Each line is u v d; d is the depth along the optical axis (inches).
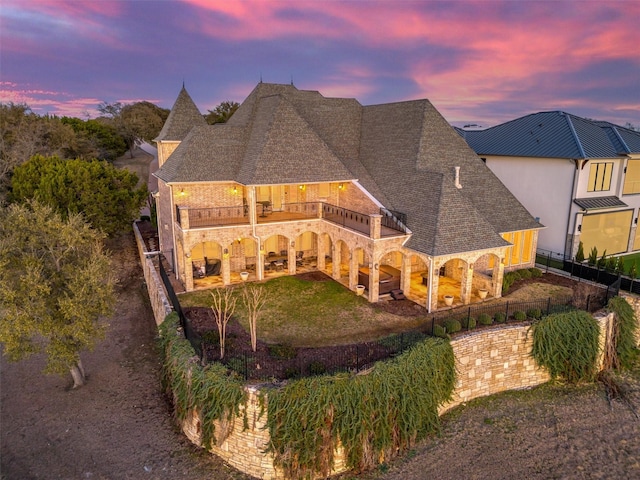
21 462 581.0
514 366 763.4
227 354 668.1
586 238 1211.9
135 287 1198.9
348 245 972.6
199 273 1063.0
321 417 549.6
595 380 801.6
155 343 897.5
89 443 619.2
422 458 608.1
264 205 1109.7
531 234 1075.9
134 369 806.5
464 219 892.6
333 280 1041.5
